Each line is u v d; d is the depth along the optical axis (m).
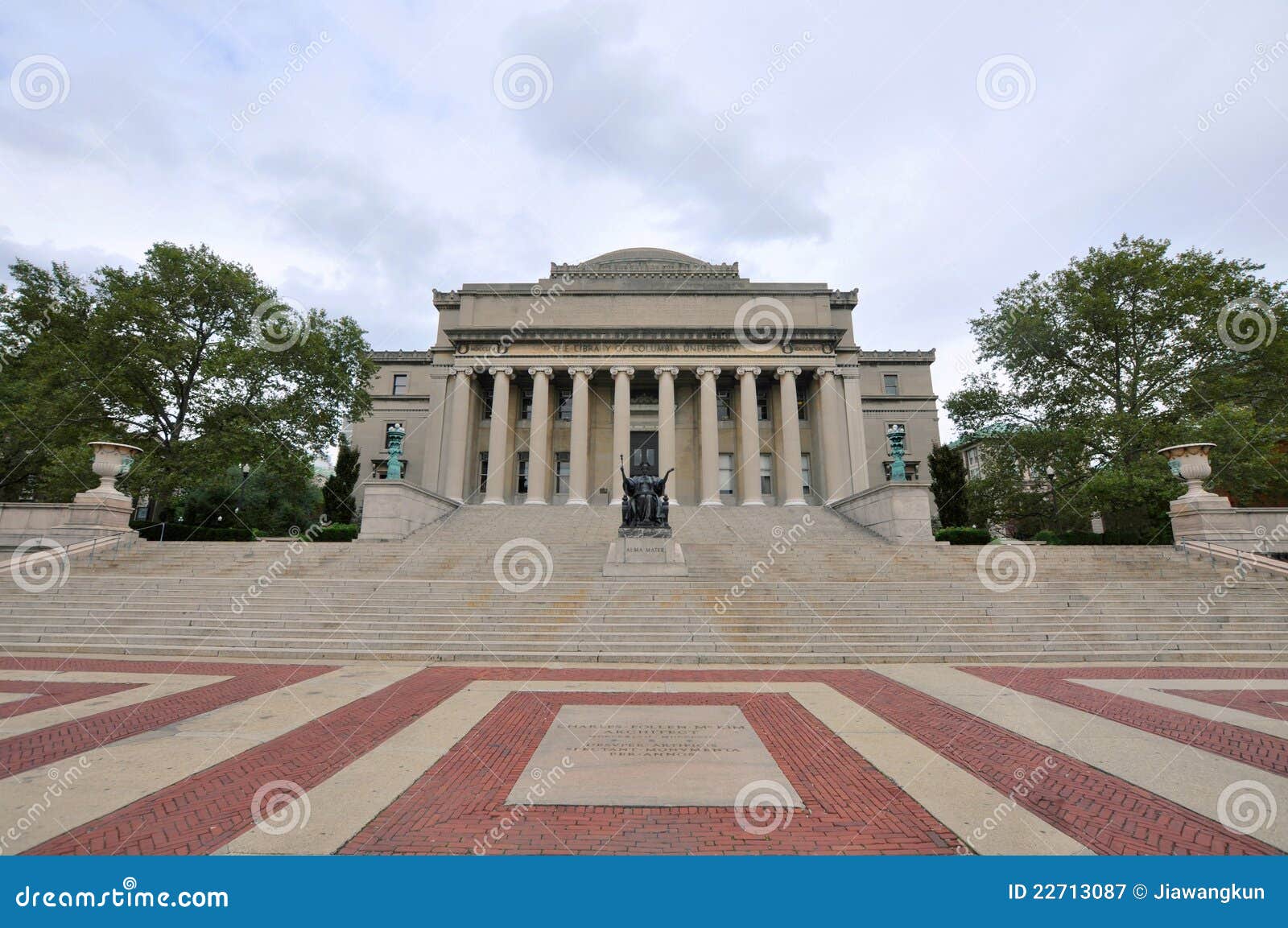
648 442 43.31
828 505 33.91
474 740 7.08
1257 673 11.74
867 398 52.31
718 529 29.61
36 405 28.12
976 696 9.59
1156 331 30.97
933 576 18.97
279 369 33.66
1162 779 5.85
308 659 13.01
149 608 15.65
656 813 5.09
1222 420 26.00
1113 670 12.03
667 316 43.03
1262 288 29.05
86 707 8.55
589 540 26.72
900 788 5.64
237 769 5.98
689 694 9.73
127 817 4.85
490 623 14.71
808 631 14.39
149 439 32.41
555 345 40.78
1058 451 32.25
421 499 29.16
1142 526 30.33
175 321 32.62
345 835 4.57
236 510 41.59
